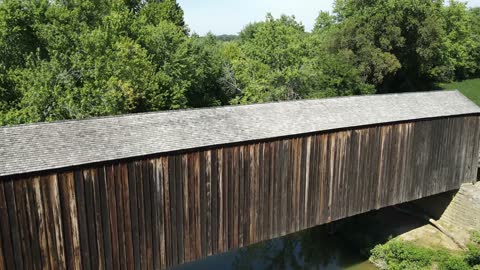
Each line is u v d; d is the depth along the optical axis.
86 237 12.14
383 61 39.00
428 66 46.56
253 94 31.88
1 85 21.41
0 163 10.77
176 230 13.70
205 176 13.94
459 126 20.95
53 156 11.49
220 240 14.71
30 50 23.62
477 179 23.00
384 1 41.12
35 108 19.89
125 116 13.63
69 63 23.03
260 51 34.44
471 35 59.78
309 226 16.95
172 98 28.39
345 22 44.19
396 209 23.45
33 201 11.20
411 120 18.88
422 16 41.81
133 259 13.04
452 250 18.78
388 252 18.86
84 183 11.86
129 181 12.56
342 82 31.56
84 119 12.99
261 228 15.64
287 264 20.34
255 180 15.10
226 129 14.59
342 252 20.73
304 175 16.33
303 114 16.77
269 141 15.09
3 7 22.12
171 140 13.32
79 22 25.58
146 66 25.47
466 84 54.56
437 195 21.89
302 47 34.44
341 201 17.69
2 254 10.98
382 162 18.59
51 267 11.75
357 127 17.28
